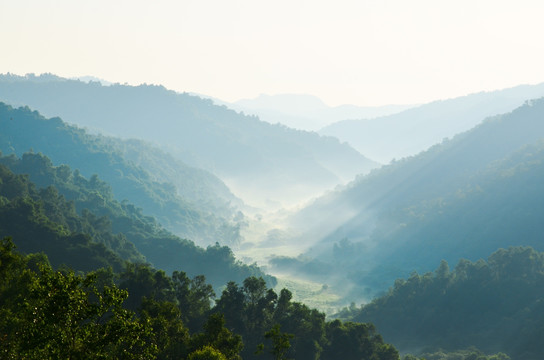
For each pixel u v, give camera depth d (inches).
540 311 6392.7
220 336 2955.2
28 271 2349.9
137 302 3988.7
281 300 4188.0
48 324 1391.5
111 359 1486.2
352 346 4222.4
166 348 2832.2
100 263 6210.6
